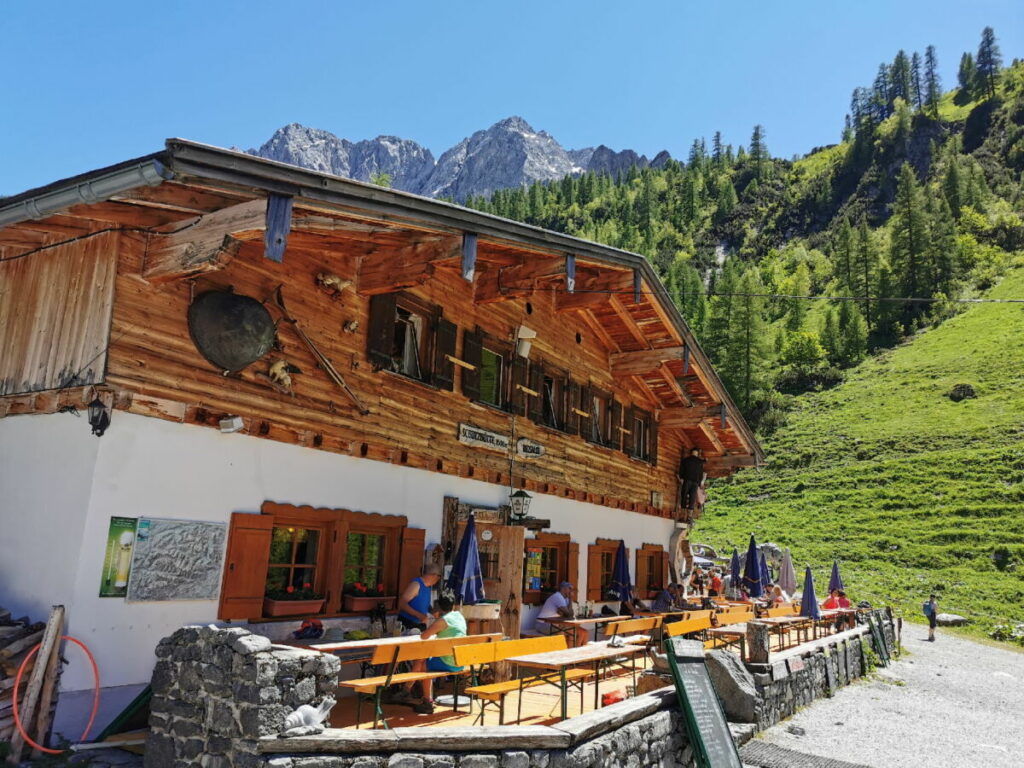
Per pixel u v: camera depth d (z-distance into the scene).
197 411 7.84
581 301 13.52
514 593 12.25
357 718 6.98
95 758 6.40
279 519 8.83
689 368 17.12
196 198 7.04
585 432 15.72
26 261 8.47
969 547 43.84
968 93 197.75
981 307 95.25
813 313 112.94
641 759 7.37
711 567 34.91
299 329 9.01
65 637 6.66
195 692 5.91
